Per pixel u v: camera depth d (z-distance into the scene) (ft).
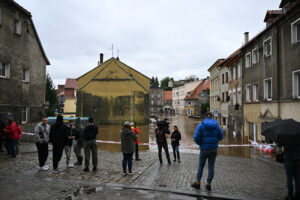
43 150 24.49
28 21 54.29
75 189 18.52
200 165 19.21
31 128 50.90
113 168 26.61
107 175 23.07
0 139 34.63
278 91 46.75
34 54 57.21
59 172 23.91
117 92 128.47
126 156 23.81
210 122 18.97
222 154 44.75
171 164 30.71
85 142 24.75
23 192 17.48
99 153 40.60
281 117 45.88
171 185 19.99
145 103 126.62
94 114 128.67
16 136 31.65
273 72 48.65
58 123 24.68
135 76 129.39
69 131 25.43
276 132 16.60
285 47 44.34
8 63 47.34
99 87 129.59
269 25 48.75
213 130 18.93
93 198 16.63
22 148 39.29
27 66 53.83
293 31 41.86
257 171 27.50
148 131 93.25
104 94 128.98
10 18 47.85
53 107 103.91
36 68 58.18
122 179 21.65
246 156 42.45
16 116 49.32
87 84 130.00
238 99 77.36
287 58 43.65
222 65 101.04
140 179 21.86
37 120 57.72
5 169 24.39
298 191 16.20
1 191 17.57
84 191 18.10
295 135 16.06
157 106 347.97
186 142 63.36
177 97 310.04
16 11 49.85
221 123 105.09
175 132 33.14
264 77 54.13
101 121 127.95
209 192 18.15
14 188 18.34
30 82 55.16
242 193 18.08
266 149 46.42
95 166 24.91
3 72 46.68
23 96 52.11
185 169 27.04
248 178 23.34
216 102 122.72
